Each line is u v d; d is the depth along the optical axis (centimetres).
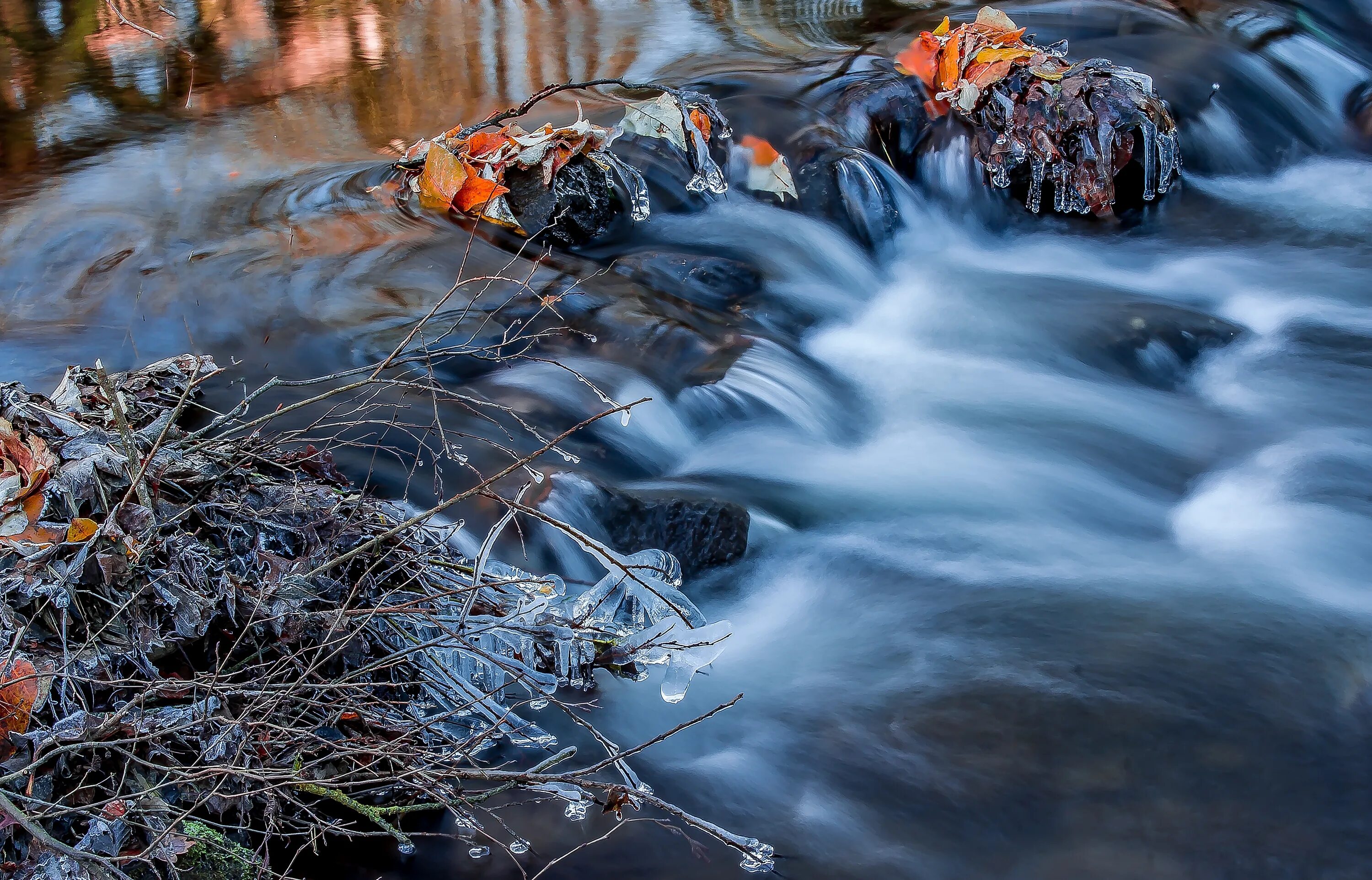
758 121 862
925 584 524
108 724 319
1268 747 428
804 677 466
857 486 599
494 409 565
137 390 484
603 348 643
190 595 353
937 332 757
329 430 525
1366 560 545
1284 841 389
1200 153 947
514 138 773
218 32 1122
